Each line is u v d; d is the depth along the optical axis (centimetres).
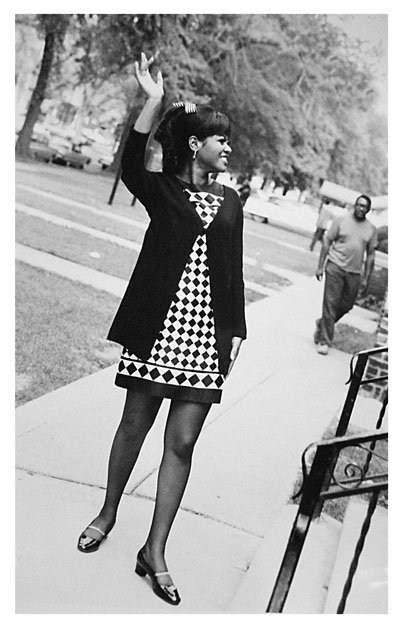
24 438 326
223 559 280
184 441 244
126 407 258
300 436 357
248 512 311
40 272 387
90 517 288
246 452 345
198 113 244
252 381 381
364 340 397
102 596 247
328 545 289
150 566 248
